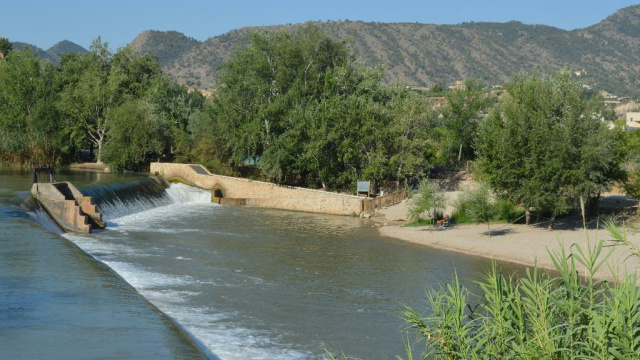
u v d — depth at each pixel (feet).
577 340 26.32
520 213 159.43
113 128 239.30
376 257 118.83
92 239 123.85
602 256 109.50
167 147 274.36
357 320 76.43
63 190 144.46
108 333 54.70
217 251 119.03
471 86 279.28
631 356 23.27
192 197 211.61
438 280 99.19
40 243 94.02
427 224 159.02
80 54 296.92
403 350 65.77
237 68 223.71
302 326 73.26
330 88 219.00
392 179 232.12
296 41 225.76
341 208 187.42
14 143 237.25
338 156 204.13
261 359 61.26
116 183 172.65
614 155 138.41
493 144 144.66
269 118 213.87
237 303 81.92
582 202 134.21
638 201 156.25
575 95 138.51
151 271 97.66
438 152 271.49
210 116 237.25
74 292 68.59
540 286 27.68
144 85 296.51
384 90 239.09
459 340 29.50
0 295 64.90
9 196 131.13
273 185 202.80
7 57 277.44
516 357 26.55
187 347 53.93
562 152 132.87
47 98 254.68
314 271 104.68
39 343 50.47
